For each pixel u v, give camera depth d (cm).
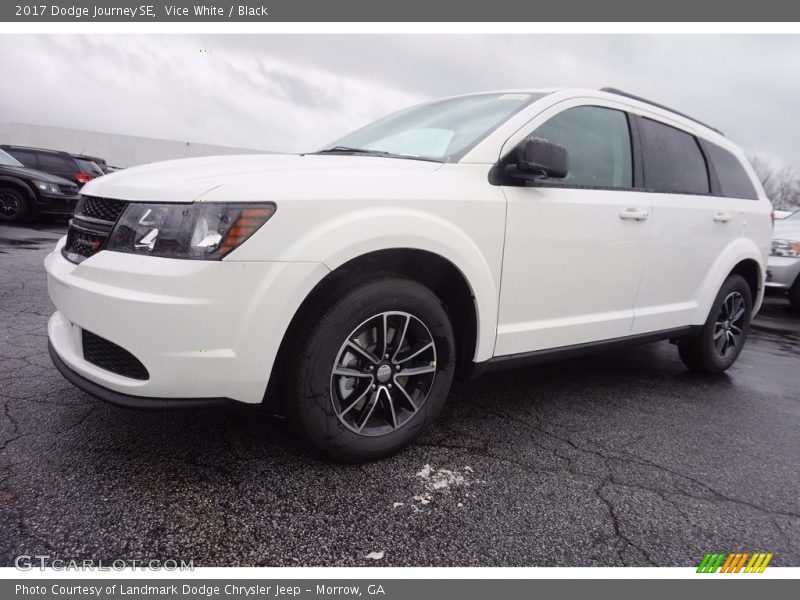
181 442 221
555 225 252
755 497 217
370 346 209
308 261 181
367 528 177
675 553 178
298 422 195
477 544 174
